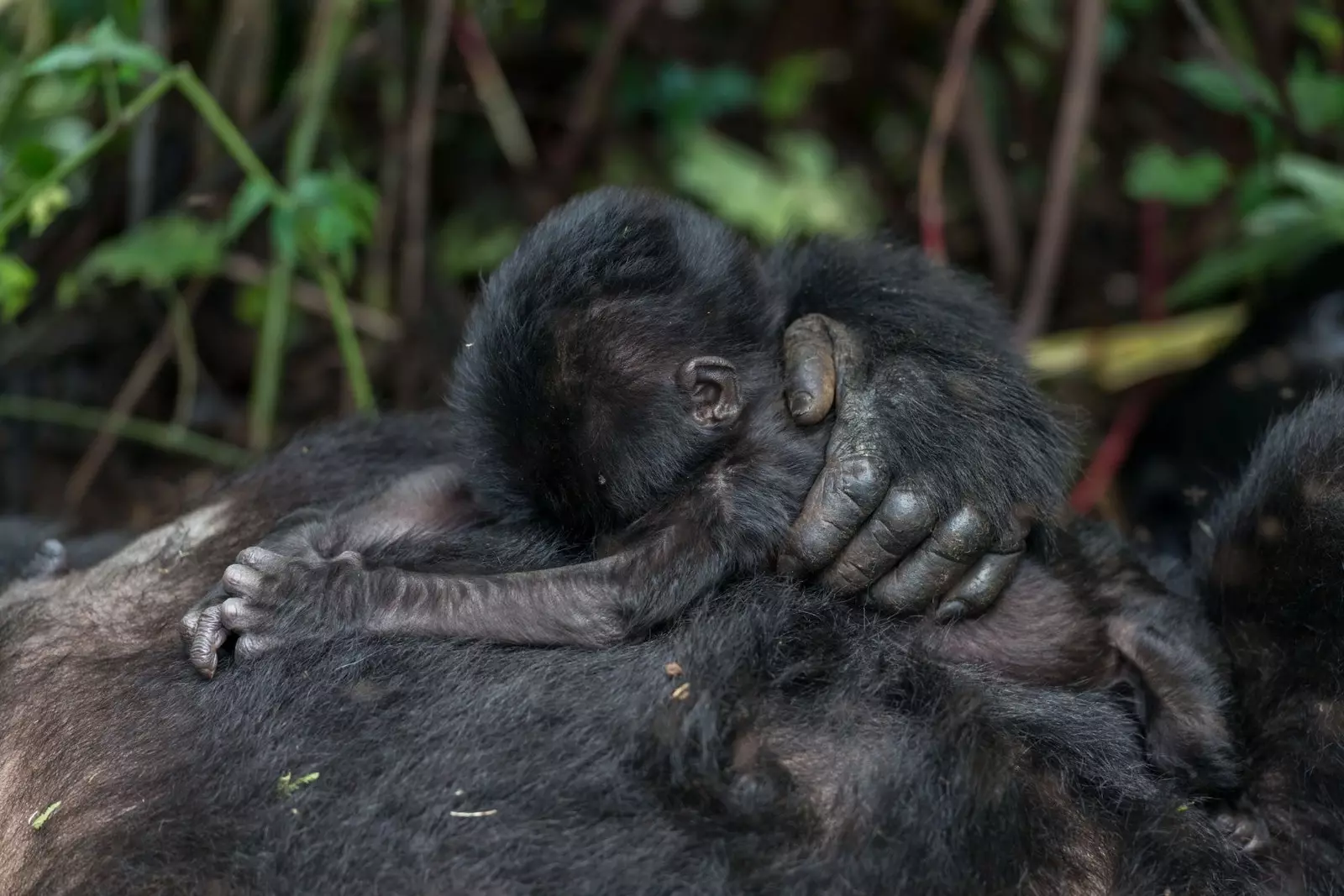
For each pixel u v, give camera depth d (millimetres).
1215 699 3705
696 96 7695
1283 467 3953
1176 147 7895
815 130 8172
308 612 3525
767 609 3568
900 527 3609
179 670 3582
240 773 3320
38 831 3391
